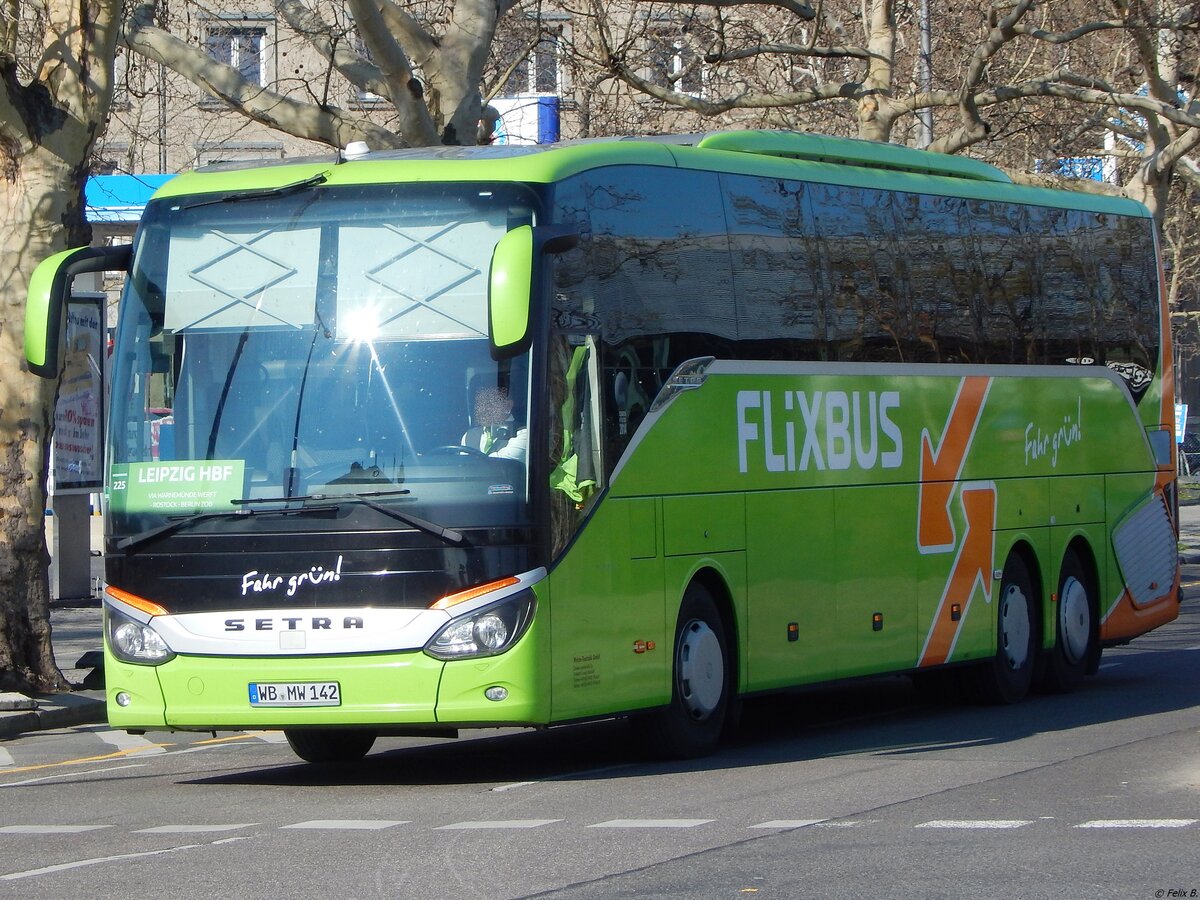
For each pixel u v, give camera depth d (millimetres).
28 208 20828
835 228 18438
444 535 13820
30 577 21219
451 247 14375
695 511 15969
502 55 37906
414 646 13766
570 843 11453
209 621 14203
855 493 18250
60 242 21047
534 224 14352
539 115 39062
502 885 10086
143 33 27750
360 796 14266
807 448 17594
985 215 20969
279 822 12859
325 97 27750
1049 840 11188
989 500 20500
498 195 14438
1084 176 49812
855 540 18203
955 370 20047
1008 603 20938
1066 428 22156
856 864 10508
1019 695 21078
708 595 16297
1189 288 74312
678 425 15836
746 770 15180
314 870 10719
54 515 32812
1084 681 23547
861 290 18672
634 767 15641
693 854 10938
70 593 33000
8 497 21016
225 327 14625
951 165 21078
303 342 14430
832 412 18000
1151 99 32969
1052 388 21875
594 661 14570
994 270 20984
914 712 20438
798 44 41031
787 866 10492
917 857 10688
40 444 21234
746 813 12602
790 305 17562
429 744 18500
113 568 14602
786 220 17703
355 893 9961
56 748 18625
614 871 10438
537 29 36812
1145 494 23891
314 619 13953
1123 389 23438
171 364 14695
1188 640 29438
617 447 15031
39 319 14844
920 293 19641
